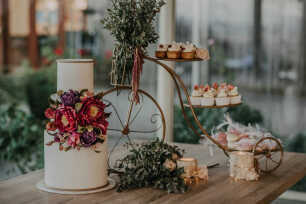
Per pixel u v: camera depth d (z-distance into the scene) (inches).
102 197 78.0
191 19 212.2
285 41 204.8
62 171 80.3
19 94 247.1
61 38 260.5
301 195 155.6
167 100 138.4
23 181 86.6
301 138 193.3
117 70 91.4
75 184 80.3
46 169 82.4
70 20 257.3
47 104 235.3
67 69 80.3
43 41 265.1
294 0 201.6
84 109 78.6
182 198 78.4
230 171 93.3
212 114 183.8
